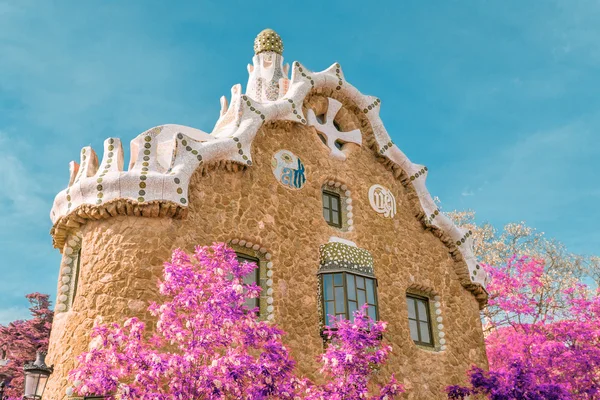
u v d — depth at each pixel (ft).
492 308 76.54
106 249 35.55
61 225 38.19
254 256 41.34
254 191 41.96
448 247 54.90
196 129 45.27
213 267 30.40
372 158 52.39
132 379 31.65
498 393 41.45
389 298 47.32
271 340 30.42
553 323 63.05
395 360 45.37
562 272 85.92
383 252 48.85
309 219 44.91
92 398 32.73
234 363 27.43
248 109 43.60
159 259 35.53
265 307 39.99
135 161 38.52
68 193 37.50
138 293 34.45
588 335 58.23
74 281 38.83
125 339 28.76
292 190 44.65
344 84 51.49
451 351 50.26
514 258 74.13
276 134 45.44
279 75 56.44
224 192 40.16
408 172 54.03
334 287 43.21
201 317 28.63
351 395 33.81
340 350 34.86
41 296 85.56
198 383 27.37
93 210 36.01
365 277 45.32
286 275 41.65
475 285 54.49
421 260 51.83
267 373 28.89
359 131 51.90
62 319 36.91
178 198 36.42
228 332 29.40
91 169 38.93
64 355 34.53
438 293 51.85
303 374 39.70
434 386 47.34
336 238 46.03
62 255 39.73
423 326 50.47
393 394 36.94
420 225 53.52
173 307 29.45
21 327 79.97
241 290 29.09
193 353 27.37
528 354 59.41
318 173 47.21
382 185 51.93
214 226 38.83
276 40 58.29
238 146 41.29
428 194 54.39
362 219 48.62
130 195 35.83
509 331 67.92
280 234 42.42
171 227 36.42
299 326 40.96
